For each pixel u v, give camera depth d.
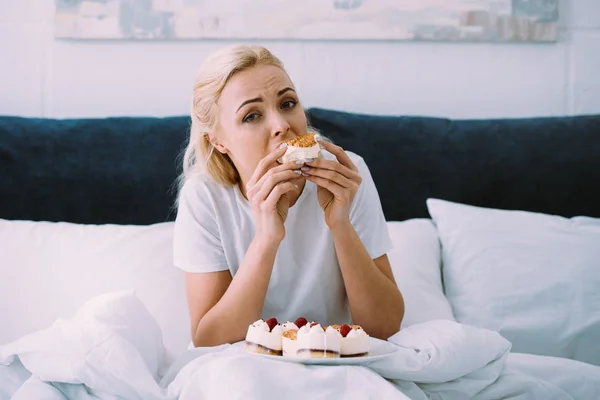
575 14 2.37
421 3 2.35
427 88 2.37
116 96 2.36
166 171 2.15
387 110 2.37
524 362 1.39
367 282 1.57
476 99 2.37
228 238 1.67
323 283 1.64
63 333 1.31
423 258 1.95
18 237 1.90
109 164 2.14
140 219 2.12
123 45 2.36
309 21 2.35
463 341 1.29
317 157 1.49
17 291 1.80
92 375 1.23
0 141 2.14
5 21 2.35
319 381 1.16
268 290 1.64
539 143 2.18
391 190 2.16
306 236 1.65
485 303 1.86
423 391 1.28
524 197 2.16
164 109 2.35
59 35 2.34
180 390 1.21
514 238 1.94
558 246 1.91
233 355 1.23
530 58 2.37
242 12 2.34
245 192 1.69
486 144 2.19
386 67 2.37
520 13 2.35
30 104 2.35
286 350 1.31
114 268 1.85
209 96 1.60
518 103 2.38
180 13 2.34
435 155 2.18
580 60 2.37
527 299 1.85
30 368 1.27
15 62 2.35
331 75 2.37
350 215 1.68
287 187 1.50
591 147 2.18
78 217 2.11
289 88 1.58
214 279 1.66
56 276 1.83
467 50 2.37
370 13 2.35
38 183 2.12
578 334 1.79
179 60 2.36
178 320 1.80
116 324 1.43
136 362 1.26
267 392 1.13
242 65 1.58
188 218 1.68
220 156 1.69
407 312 1.81
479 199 2.16
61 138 2.16
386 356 1.25
